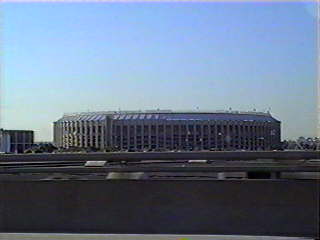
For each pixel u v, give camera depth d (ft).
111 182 28.99
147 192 28.71
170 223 28.30
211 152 28.43
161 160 29.35
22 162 32.32
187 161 31.73
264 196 27.91
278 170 28.09
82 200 29.01
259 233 27.66
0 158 29.96
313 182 27.66
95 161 29.68
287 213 27.63
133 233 28.35
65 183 29.27
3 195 29.55
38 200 29.30
